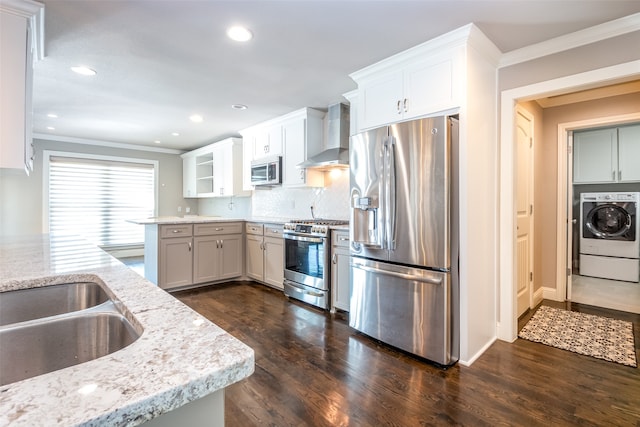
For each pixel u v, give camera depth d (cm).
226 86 319
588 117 343
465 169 221
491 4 187
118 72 284
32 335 85
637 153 424
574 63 227
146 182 648
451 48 223
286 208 484
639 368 215
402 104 252
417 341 229
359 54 250
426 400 180
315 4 187
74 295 124
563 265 365
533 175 342
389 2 185
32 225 525
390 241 240
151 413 46
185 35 222
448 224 216
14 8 172
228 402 178
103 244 598
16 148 171
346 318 311
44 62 262
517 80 252
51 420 40
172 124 467
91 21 203
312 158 379
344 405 176
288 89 328
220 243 438
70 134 533
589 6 189
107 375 50
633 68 205
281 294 394
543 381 200
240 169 537
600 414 168
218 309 336
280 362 223
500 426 159
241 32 218
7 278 116
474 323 232
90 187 585
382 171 246
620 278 445
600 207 460
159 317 75
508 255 260
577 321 302
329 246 330
